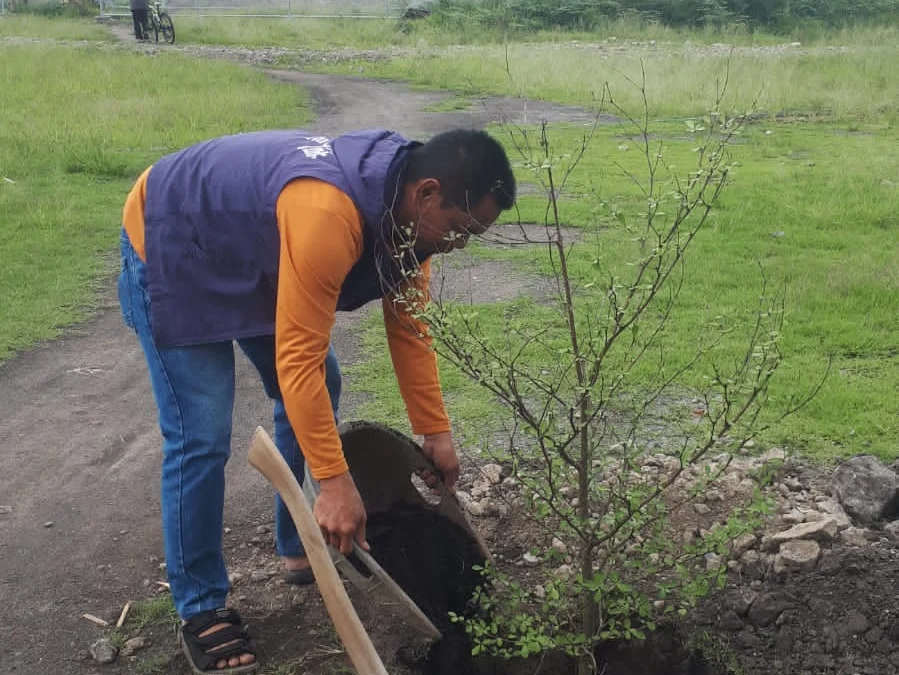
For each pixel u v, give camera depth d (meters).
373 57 26.00
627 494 3.06
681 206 2.90
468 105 17.33
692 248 7.88
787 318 6.21
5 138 13.22
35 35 29.05
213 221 2.93
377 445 3.37
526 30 32.41
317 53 26.78
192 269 3.00
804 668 3.14
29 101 16.77
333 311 2.77
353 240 2.70
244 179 2.89
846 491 3.99
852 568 3.43
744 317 6.29
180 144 13.49
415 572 3.46
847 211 9.23
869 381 5.28
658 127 14.55
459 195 2.71
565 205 9.52
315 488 2.92
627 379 5.16
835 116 16.06
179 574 3.20
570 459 2.93
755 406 4.81
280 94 18.14
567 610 3.25
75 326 6.81
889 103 17.08
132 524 4.18
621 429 4.61
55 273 7.87
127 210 3.12
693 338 5.90
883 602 3.26
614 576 2.99
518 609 3.39
